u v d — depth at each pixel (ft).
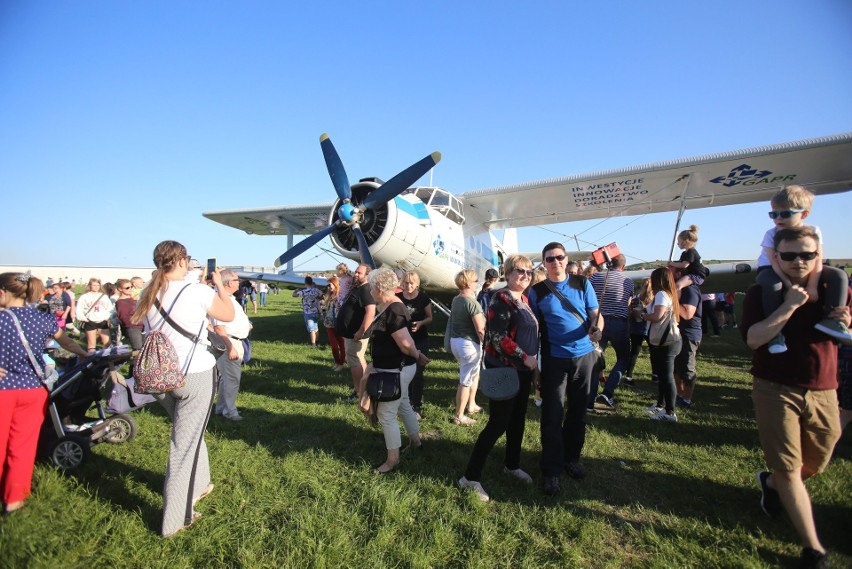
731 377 18.08
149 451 9.52
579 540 6.49
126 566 5.78
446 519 6.93
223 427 11.21
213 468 8.64
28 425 7.07
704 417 12.51
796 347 6.05
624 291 13.60
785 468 6.05
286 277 32.07
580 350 8.38
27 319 7.08
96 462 8.91
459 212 26.09
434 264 22.39
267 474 8.50
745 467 9.16
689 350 12.81
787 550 6.32
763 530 6.82
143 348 6.28
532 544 6.37
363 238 18.94
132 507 7.28
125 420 9.95
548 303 8.43
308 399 14.01
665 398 12.13
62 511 7.00
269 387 15.48
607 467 9.21
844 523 6.93
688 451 10.03
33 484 7.89
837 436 6.14
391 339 8.47
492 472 8.79
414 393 12.64
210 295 7.00
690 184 24.34
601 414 12.78
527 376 8.18
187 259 6.95
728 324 39.83
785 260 5.84
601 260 14.90
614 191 25.93
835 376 6.08
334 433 10.85
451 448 9.95
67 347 8.52
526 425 11.73
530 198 27.30
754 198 25.82
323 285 29.32
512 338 7.81
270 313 52.08
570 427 8.70
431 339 28.48
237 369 11.98
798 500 5.92
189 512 6.63
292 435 10.71
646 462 9.45
